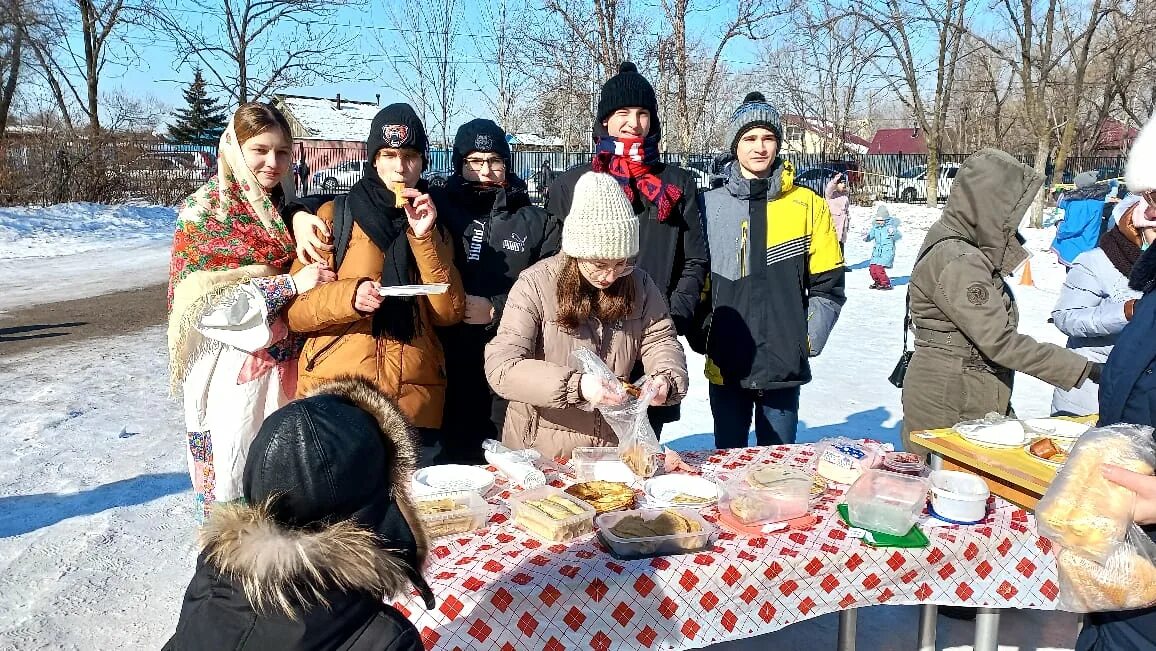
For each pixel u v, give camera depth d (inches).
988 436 107.3
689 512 88.4
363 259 107.7
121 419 227.3
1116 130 1390.3
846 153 1226.6
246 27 953.5
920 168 1289.4
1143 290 72.6
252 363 104.3
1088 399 148.3
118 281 495.8
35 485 177.2
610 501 89.8
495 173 139.6
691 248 135.0
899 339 343.3
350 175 914.1
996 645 92.7
